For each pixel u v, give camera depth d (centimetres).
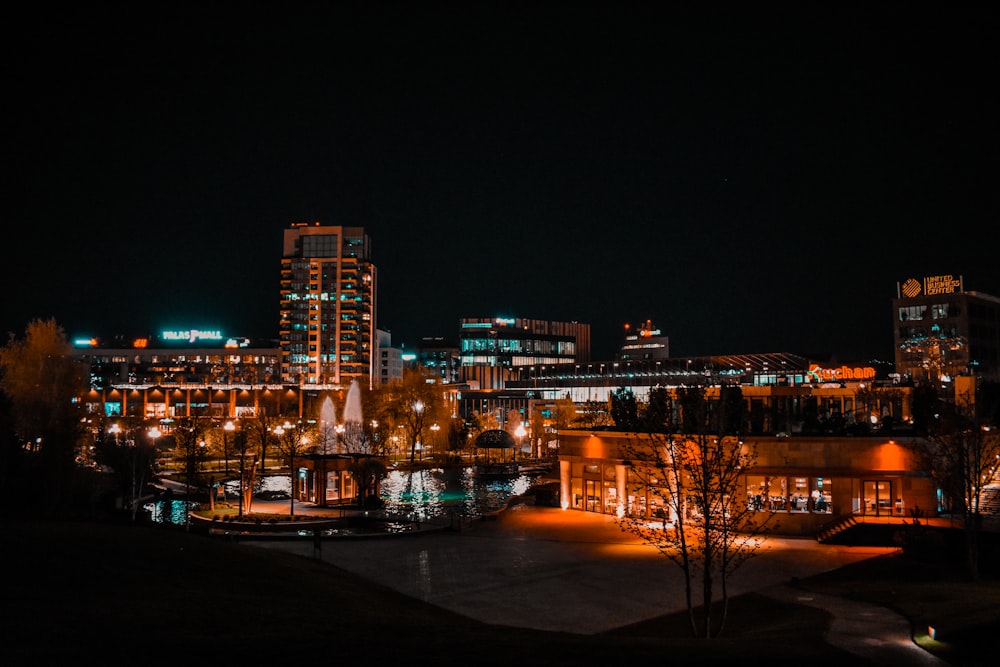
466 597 4244
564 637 2920
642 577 4769
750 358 19050
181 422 11819
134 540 4156
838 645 3086
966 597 3928
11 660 1931
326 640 2450
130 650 2119
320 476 7900
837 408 8556
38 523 4425
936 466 5553
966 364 17550
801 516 6175
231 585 3469
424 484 11000
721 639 3120
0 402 6369
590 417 14375
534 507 8012
